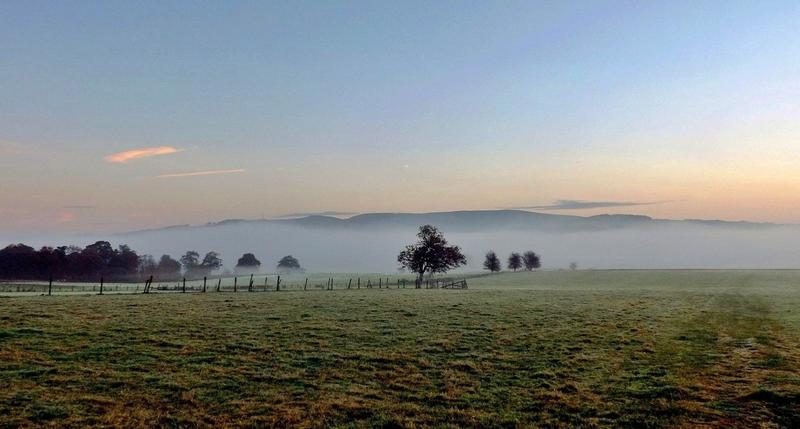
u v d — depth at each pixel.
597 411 18.98
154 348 26.77
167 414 18.16
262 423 17.66
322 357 26.14
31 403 18.56
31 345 26.09
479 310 45.47
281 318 37.75
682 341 32.06
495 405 19.66
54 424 16.94
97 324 32.16
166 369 23.23
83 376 21.80
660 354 28.11
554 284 121.50
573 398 20.42
